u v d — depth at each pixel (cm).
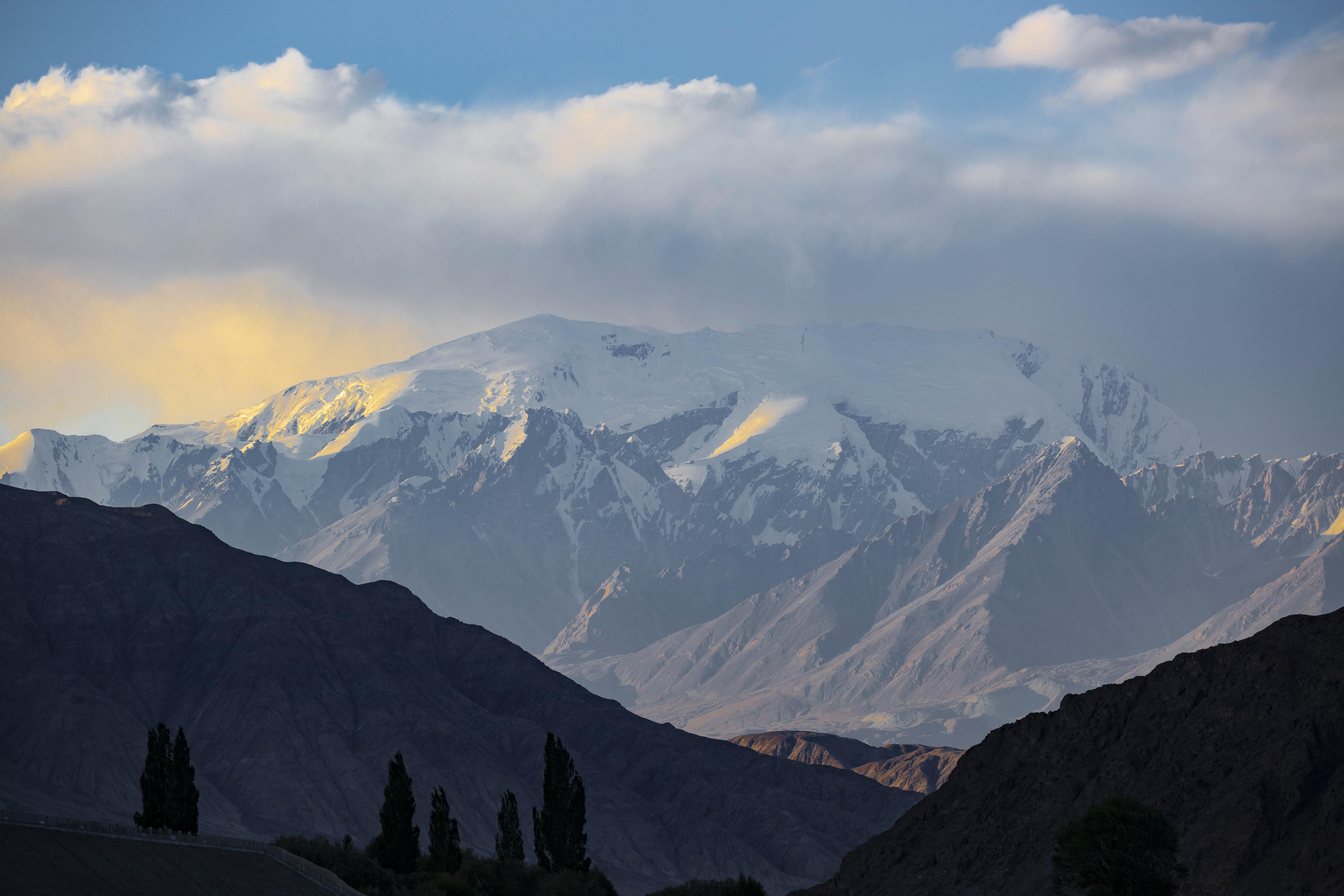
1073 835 18512
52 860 19575
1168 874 18225
